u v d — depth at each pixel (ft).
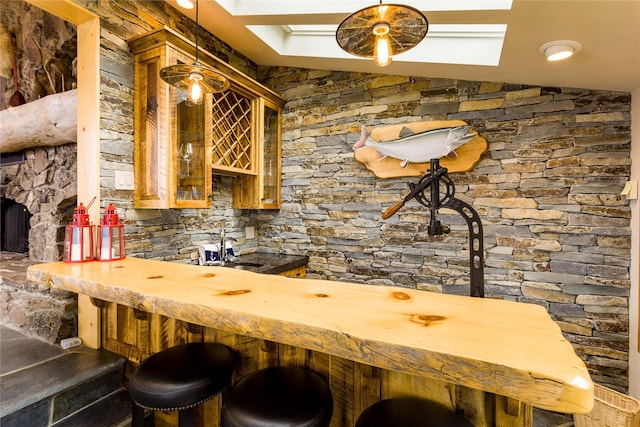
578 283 6.45
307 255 9.14
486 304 3.09
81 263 5.08
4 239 9.46
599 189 6.29
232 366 3.79
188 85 5.27
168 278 4.06
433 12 4.77
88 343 5.69
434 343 2.19
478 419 2.95
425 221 7.74
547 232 6.68
